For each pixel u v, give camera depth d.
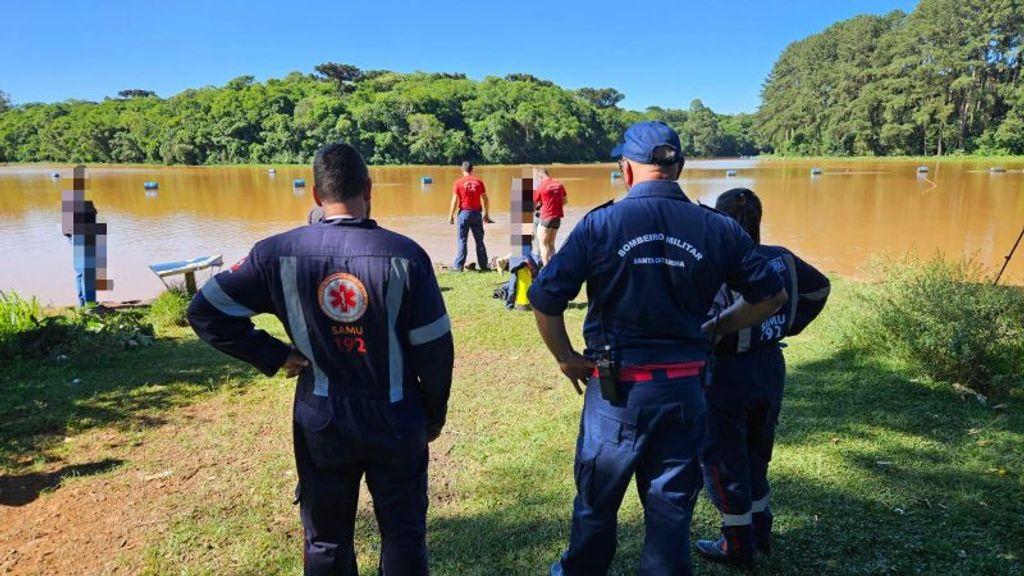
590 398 2.50
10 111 106.12
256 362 2.31
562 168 75.00
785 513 3.54
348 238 2.24
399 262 2.24
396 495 2.36
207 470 4.20
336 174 2.27
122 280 11.18
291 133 85.38
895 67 85.81
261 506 3.76
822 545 3.26
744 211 2.91
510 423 4.88
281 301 2.26
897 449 4.23
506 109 102.81
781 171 55.62
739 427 2.88
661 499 2.37
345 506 2.39
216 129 85.31
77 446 4.56
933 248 13.84
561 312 2.43
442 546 3.35
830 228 17.41
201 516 3.66
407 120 89.44
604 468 2.41
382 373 2.28
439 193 32.59
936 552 3.14
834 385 5.38
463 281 9.98
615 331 2.36
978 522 3.37
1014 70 80.69
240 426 4.88
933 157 80.12
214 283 2.25
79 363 6.34
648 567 2.37
